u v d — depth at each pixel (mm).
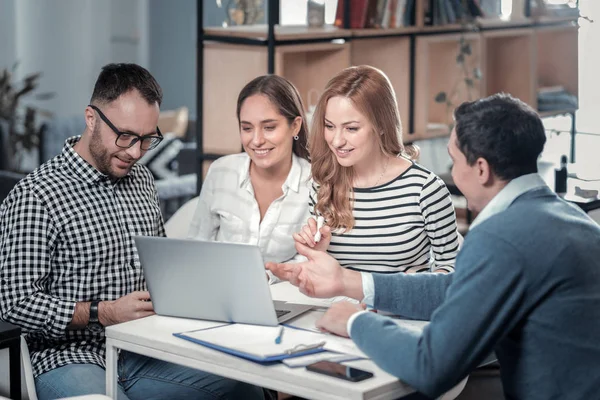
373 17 4543
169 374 2631
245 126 2957
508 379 2051
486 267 1918
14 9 8461
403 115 4844
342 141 2674
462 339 1905
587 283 1951
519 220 1952
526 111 2037
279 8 3969
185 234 3291
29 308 2566
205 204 3158
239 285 2285
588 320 1948
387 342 1986
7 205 2670
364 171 2783
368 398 1889
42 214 2623
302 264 2383
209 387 2598
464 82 5008
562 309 1939
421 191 2744
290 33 4023
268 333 2258
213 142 4203
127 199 2834
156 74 9211
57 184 2674
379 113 2686
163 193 6320
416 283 2363
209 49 4156
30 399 2510
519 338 1999
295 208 3049
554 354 1956
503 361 2061
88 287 2693
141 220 2855
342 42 4324
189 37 9266
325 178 2807
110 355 2328
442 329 1920
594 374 1946
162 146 7277
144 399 2629
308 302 2598
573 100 5090
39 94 8578
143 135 2684
